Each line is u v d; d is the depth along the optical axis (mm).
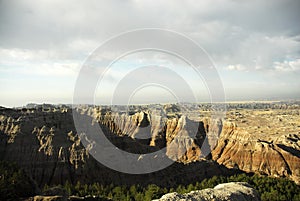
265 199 64875
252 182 74375
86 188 65312
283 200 65625
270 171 92500
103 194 62875
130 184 73688
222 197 37594
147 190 66500
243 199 39125
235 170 93062
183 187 68750
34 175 72000
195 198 36188
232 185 43781
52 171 73625
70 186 66312
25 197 37250
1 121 82438
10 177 40031
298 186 78000
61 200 35938
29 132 80750
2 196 36188
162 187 74250
